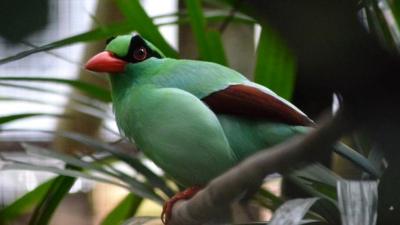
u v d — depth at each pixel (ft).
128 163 9.45
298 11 3.62
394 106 3.99
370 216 8.69
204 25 9.49
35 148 9.43
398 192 8.93
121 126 9.31
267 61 9.41
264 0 3.65
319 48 3.69
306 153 6.88
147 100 9.18
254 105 9.12
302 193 9.27
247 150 9.14
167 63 9.27
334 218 9.04
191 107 9.12
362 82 3.81
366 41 3.75
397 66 3.80
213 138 9.11
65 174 9.32
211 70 9.21
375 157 9.09
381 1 9.47
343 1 3.63
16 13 3.84
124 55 9.28
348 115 4.49
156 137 9.16
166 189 9.41
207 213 8.82
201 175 9.15
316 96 4.08
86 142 9.49
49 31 4.11
